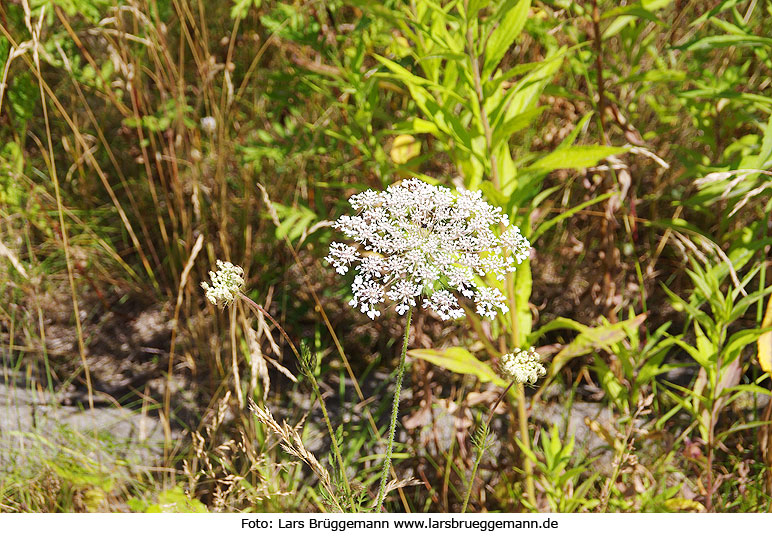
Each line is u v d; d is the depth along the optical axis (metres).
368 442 2.56
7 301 3.00
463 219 1.49
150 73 2.79
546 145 2.89
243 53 3.29
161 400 2.70
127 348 2.90
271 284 2.97
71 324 3.00
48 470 2.29
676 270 2.85
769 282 2.68
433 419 2.38
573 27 2.52
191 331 2.76
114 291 3.10
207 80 2.78
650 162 2.96
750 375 2.67
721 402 2.13
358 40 2.45
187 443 2.52
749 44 2.10
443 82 2.17
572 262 2.93
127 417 2.62
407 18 1.88
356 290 1.49
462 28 1.88
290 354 2.87
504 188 2.02
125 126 3.21
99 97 3.33
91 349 2.90
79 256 3.06
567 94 2.38
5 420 2.55
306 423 2.61
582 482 2.37
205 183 3.08
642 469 2.16
